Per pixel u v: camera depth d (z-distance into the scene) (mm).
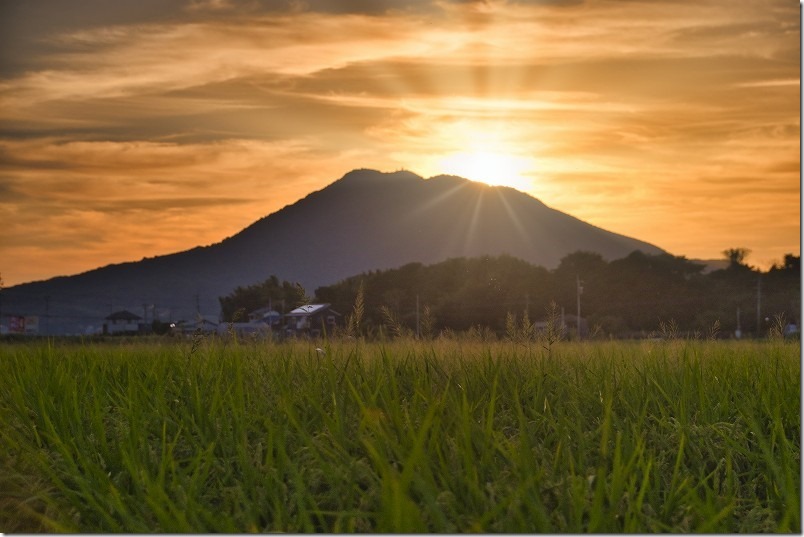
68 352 12781
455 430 5910
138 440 6340
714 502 5355
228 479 5918
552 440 6309
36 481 6047
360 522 4918
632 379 8148
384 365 8148
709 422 6902
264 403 7168
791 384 7777
